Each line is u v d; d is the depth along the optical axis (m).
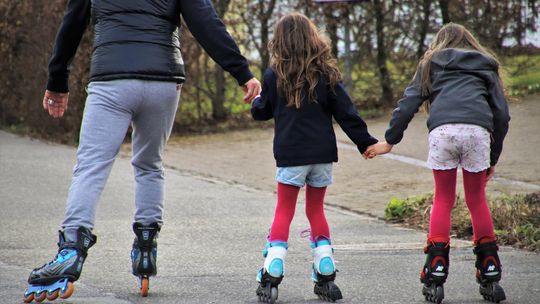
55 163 42.72
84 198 16.20
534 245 22.83
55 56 17.48
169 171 40.94
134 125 17.28
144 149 17.39
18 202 31.66
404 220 28.16
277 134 17.53
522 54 56.41
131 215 29.20
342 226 27.45
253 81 17.02
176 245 24.03
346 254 22.72
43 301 16.84
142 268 17.47
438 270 17.12
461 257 22.00
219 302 17.25
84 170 16.38
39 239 24.78
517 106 51.28
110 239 24.77
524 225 24.55
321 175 17.52
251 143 50.84
